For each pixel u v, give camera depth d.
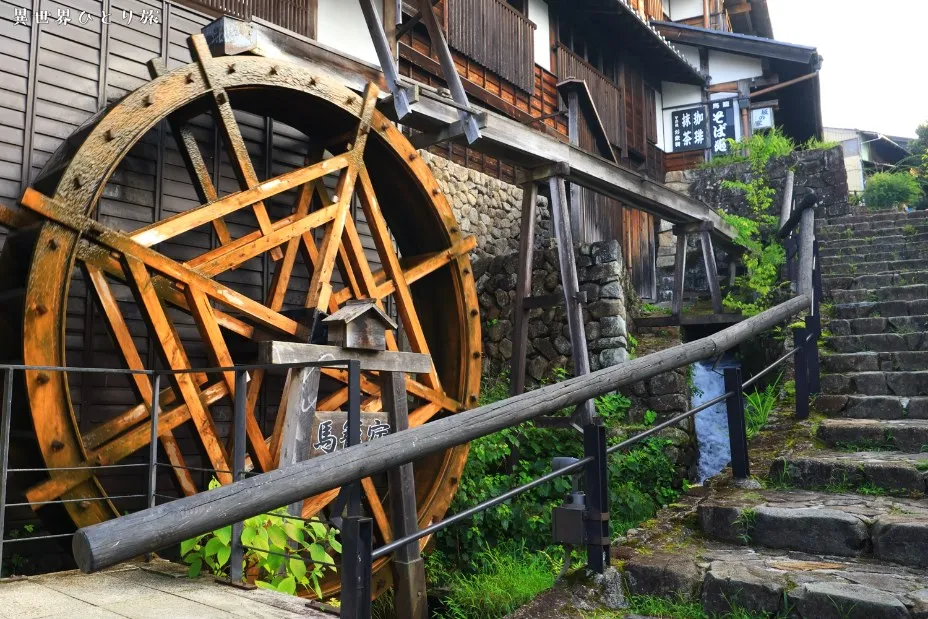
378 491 5.80
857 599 2.11
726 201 11.48
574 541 2.46
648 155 13.29
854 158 20.05
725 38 13.15
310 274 5.79
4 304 3.70
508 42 9.14
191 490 4.06
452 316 5.99
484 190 8.70
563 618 2.26
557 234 6.19
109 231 3.87
